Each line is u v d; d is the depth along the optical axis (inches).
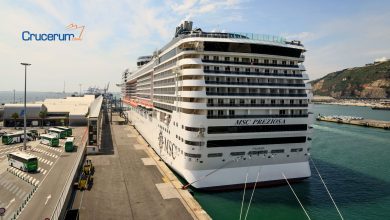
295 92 1966.0
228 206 1637.6
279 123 1866.4
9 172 2031.3
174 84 2022.6
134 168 2170.3
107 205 1499.8
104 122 5113.2
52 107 4766.2
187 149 1761.8
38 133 3666.3
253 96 1825.8
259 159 1857.8
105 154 2625.5
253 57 1907.0
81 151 2493.8
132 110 4655.5
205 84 1743.4
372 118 7790.4
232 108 1766.7
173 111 2026.3
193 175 1761.8
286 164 1935.3
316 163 2706.7
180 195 1649.9
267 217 1541.6
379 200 1833.2
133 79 4318.4
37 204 1456.7
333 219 1563.7
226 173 1796.3
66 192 1491.1
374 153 3164.4
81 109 4771.2
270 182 1893.5
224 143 1770.4
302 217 1566.2
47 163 2273.6
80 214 1390.3
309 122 1959.9
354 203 1777.8
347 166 2613.2
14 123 4288.9
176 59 2018.9
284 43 2011.6
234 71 1850.4
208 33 1914.4
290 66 1990.7
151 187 1765.5
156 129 2655.0
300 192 1884.8
